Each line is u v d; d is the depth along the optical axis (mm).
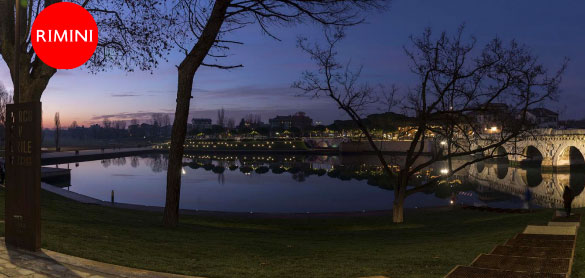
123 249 9352
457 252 10570
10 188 8195
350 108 25781
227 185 69812
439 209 33562
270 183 73062
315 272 8070
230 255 10258
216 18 15094
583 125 149875
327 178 81500
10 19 16812
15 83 8789
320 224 24625
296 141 199000
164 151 181750
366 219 27453
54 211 17016
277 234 18203
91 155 124562
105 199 51875
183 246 11203
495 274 6582
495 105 25062
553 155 93875
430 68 24641
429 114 25047
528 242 10758
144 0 16172
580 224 16250
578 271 7184
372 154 164000
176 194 16938
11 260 7230
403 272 7910
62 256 7555
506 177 83562
